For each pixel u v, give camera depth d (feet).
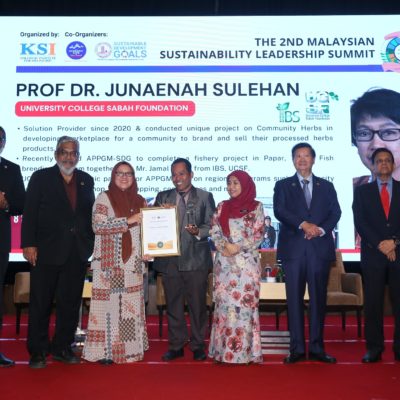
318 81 22.40
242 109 22.26
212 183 22.04
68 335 12.87
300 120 22.22
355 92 22.38
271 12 23.21
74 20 22.57
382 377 11.39
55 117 22.15
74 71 22.38
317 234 12.80
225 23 22.58
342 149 22.16
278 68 22.41
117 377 11.36
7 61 22.30
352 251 21.80
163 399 9.71
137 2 23.18
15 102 22.15
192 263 13.35
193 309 13.43
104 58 22.45
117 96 22.27
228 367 12.43
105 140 22.12
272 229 21.81
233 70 22.40
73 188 13.12
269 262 20.35
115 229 12.64
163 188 22.02
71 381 11.00
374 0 22.93
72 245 12.74
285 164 22.13
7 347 15.25
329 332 18.72
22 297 17.93
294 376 11.50
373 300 13.03
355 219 13.41
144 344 13.25
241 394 10.06
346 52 22.52
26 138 22.04
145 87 22.33
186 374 11.69
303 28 22.57
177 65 22.41
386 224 13.05
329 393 10.13
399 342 13.00
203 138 22.16
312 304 13.02
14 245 22.00
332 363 12.82
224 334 12.75
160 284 17.79
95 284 12.85
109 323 12.68
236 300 12.78
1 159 13.08
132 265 12.91
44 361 12.28
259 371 12.00
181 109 22.25
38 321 12.41
